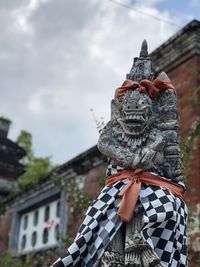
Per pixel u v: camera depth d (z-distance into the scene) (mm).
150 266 2689
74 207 7812
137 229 2844
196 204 7383
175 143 3146
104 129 3258
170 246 2758
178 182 3117
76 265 2836
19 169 16875
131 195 2896
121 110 3213
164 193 2918
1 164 16547
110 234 2840
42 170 26047
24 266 11477
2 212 16422
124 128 3154
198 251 7137
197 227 7223
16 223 15125
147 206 2854
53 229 12617
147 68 3355
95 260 2814
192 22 8398
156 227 2775
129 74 3359
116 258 2838
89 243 2873
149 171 3053
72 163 11594
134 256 2752
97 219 2908
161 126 3178
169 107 3223
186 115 8312
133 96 3152
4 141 17000
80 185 11203
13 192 16391
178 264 2854
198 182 7504
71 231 11125
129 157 3055
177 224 2898
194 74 8398
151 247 2697
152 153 3025
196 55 8555
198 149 7660
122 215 2832
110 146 3145
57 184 8547
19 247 14594
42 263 12125
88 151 10984
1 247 15664
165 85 3252
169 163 3125
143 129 3123
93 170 10883
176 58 8945
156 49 9203
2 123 17359
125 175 3061
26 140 27375
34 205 14117
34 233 13852
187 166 7031
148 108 3135
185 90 8531
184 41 8648
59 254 10930
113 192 3008
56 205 12789
